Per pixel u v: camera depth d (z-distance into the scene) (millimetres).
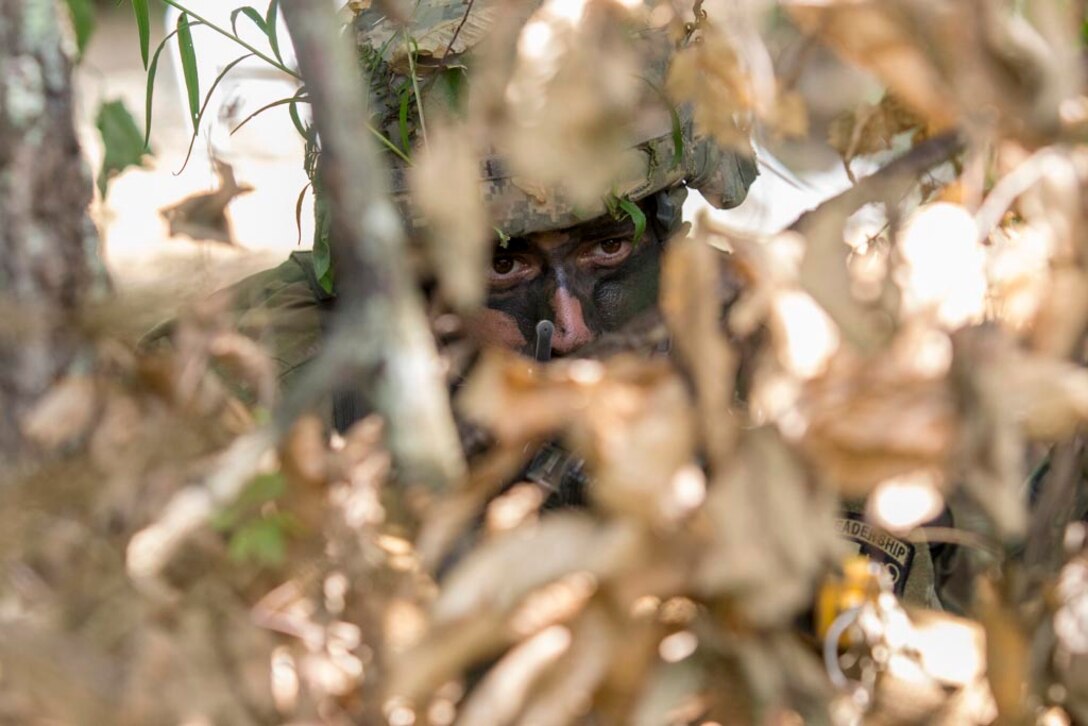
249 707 1103
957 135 1149
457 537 1118
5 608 1071
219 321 1189
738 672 1080
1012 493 1000
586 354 1188
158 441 1127
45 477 1118
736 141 1326
